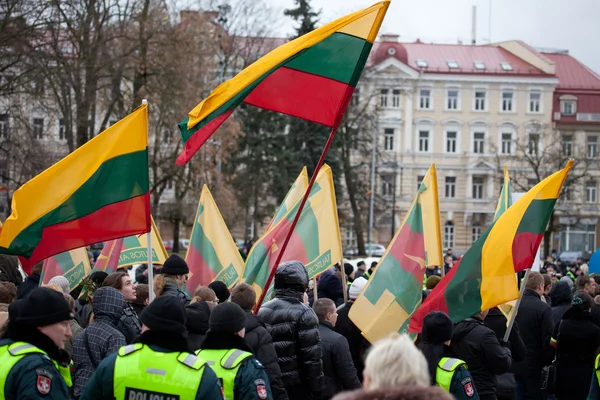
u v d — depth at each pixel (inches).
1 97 1010.7
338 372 289.4
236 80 305.3
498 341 300.2
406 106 2755.9
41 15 993.5
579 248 2755.9
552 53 2950.3
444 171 2770.7
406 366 132.4
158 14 1173.1
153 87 1145.4
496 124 2775.6
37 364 186.5
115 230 303.1
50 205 299.4
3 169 1043.3
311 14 1818.4
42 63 976.9
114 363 188.4
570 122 2763.3
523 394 387.5
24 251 297.1
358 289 373.7
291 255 397.4
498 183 2753.4
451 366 253.1
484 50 2869.1
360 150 2007.9
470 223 2770.7
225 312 216.7
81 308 380.8
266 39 1904.5
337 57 323.3
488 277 315.6
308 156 1843.0
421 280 359.9
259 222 1935.3
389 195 2669.8
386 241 2662.4
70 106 1079.6
